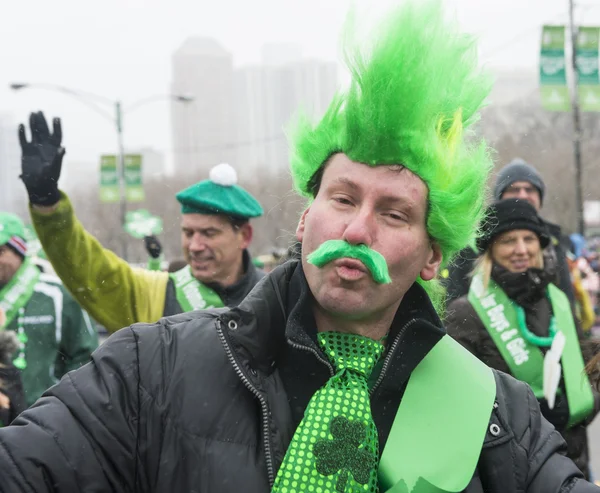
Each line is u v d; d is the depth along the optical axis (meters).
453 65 1.46
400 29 1.38
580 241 5.89
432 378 1.47
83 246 2.73
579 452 2.97
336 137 1.41
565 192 23.72
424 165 1.37
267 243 23.02
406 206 1.37
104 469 1.34
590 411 2.89
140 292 3.15
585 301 4.48
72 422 1.34
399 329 1.48
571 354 2.91
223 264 3.40
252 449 1.35
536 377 2.94
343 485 1.33
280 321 1.44
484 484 1.48
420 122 1.36
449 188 1.41
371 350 1.45
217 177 3.43
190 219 3.40
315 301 1.45
